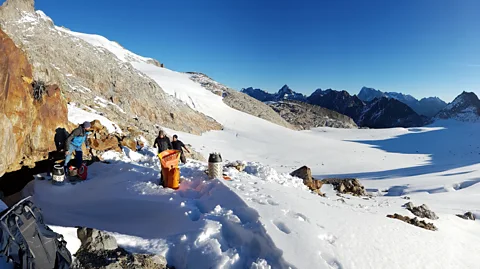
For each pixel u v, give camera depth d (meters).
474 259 6.11
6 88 6.89
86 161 9.09
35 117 8.05
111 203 6.18
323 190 13.11
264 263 4.17
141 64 88.25
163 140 10.11
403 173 35.91
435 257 5.59
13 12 32.22
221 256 4.30
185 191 6.54
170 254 4.54
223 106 71.00
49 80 15.02
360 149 57.41
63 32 39.25
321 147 54.03
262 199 5.84
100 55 39.34
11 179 7.18
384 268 4.64
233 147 44.59
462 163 43.12
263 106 89.94
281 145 52.00
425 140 82.69
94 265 3.99
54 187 7.10
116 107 23.55
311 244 4.52
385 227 6.20
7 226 3.47
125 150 10.69
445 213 11.83
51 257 3.68
